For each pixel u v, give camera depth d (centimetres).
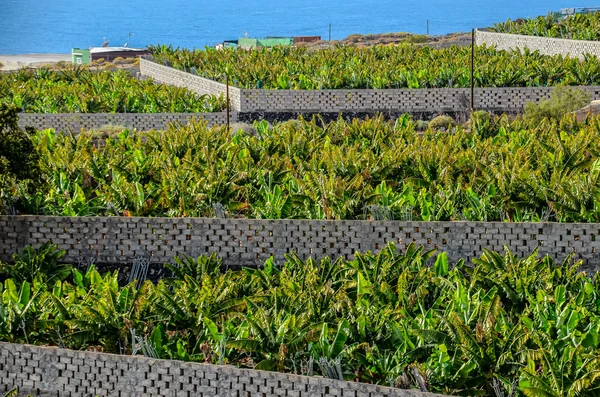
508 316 3559
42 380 3378
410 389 3005
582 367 2973
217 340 3322
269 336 3244
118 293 3581
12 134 4175
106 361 3300
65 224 4278
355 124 6044
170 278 3916
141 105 7481
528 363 3052
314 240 4200
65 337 3394
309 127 6103
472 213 4269
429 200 4456
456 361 3095
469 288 3512
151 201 4472
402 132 5934
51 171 4941
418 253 3903
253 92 7344
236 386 3167
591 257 4066
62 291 3788
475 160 4894
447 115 7256
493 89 7288
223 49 10212
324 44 13462
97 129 6950
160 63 9444
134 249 4281
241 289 3706
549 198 4291
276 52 9719
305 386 3089
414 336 3266
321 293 3500
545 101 6762
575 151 4969
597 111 6744
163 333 3409
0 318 3497
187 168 4916
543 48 9538
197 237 4253
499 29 10756
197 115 7150
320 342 3203
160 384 3250
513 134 5747
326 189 4366
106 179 5034
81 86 8094
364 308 3422
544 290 3562
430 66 8269
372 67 8144
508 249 3838
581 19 9925
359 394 3031
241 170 4959
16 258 4150
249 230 4228
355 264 3862
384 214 4244
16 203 4441
